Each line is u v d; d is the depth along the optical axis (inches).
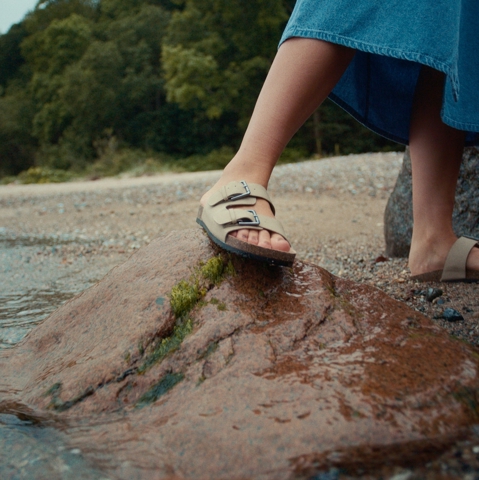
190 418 39.3
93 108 945.5
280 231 53.1
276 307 51.5
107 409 44.0
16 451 39.4
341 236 152.9
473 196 91.7
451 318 61.7
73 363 50.8
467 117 54.7
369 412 36.4
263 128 55.0
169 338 49.5
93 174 693.3
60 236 193.6
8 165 1085.8
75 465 36.8
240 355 45.0
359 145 822.5
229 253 57.4
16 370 55.7
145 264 60.1
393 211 111.4
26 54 1362.0
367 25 49.2
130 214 235.3
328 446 34.5
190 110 922.1
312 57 51.8
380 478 31.7
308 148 831.1
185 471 34.6
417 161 68.7
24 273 130.0
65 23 1157.7
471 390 38.8
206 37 839.1
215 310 51.0
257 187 54.6
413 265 73.1
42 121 1042.7
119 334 51.1
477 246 68.2
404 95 67.8
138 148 913.5
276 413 37.7
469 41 54.9
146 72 974.4
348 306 51.8
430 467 32.1
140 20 1088.2
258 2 784.9
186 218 211.3
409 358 42.5
